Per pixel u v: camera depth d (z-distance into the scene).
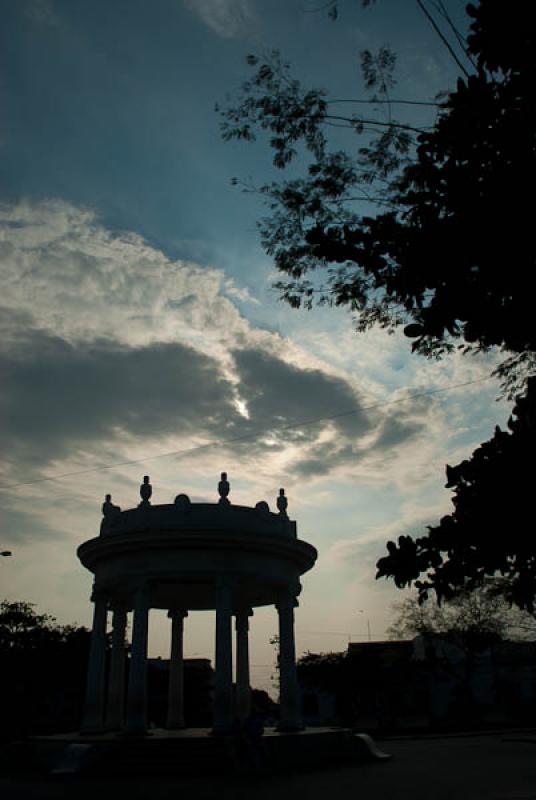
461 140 7.38
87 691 26.14
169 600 31.56
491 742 41.72
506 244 6.91
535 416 7.09
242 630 31.41
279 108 12.41
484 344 7.54
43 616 55.69
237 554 25.83
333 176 12.54
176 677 30.70
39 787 19.06
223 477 27.11
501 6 7.41
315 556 29.00
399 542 7.43
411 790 17.58
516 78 7.31
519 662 70.62
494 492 6.82
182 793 17.20
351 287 13.20
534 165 6.96
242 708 30.19
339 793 17.05
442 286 7.34
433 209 7.41
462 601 62.44
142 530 25.20
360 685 65.94
